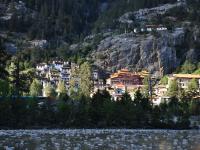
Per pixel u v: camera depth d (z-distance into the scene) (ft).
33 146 465.47
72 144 498.69
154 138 620.49
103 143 516.73
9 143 495.00
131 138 610.24
